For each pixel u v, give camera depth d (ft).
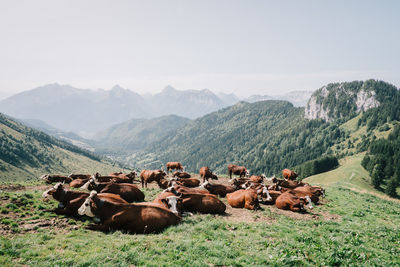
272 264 27.81
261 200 64.13
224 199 65.21
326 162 539.70
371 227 48.96
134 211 37.22
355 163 513.04
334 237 39.09
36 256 26.40
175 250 29.71
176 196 48.62
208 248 31.17
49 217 40.11
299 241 36.65
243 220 47.52
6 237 30.50
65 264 24.75
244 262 28.14
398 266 30.63
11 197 45.11
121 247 29.68
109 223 36.76
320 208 63.46
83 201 42.14
